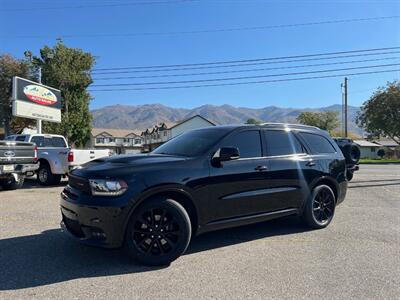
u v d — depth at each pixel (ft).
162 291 13.56
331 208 23.50
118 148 335.06
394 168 89.76
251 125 20.54
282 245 19.36
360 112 201.67
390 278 14.89
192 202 17.13
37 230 21.80
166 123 277.03
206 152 18.15
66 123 163.84
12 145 39.40
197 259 17.10
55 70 163.32
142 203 16.01
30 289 13.66
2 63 161.68
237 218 18.71
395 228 23.24
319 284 14.28
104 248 15.55
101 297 13.02
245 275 15.17
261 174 19.65
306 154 22.47
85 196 15.92
